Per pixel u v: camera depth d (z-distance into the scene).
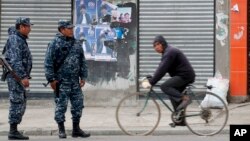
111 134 16.30
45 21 21.56
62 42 14.69
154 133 16.06
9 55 14.61
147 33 21.39
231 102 21.12
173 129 16.06
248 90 21.19
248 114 19.06
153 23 21.38
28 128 16.77
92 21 21.39
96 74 21.42
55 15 21.52
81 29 21.42
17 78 14.55
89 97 21.48
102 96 21.47
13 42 14.52
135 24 21.28
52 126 17.14
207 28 21.27
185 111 15.07
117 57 21.38
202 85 21.30
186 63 14.74
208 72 21.31
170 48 14.59
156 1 21.31
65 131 16.16
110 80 21.39
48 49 14.71
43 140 15.02
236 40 21.06
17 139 14.93
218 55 21.19
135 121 15.91
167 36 21.38
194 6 21.27
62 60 14.73
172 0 21.30
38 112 20.11
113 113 19.81
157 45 14.67
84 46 21.41
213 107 15.40
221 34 21.14
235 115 18.84
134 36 21.30
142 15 21.39
